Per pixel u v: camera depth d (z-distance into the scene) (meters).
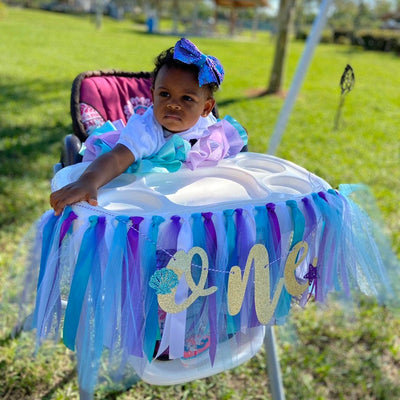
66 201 1.00
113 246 0.96
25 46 11.45
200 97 1.19
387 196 3.78
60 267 1.05
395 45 19.36
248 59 14.03
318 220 1.14
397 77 12.05
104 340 1.04
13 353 1.94
